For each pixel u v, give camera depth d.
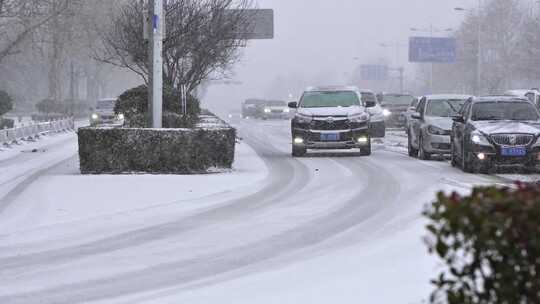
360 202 31.59
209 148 42.06
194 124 49.59
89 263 21.41
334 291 17.52
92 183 37.56
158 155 41.22
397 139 80.19
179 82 66.06
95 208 31.00
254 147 66.69
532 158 41.72
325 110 54.59
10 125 95.69
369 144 54.91
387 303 16.22
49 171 46.19
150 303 17.05
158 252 22.67
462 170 43.84
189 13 62.66
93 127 42.03
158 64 44.44
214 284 18.70
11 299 17.83
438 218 8.60
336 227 26.08
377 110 76.31
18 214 29.97
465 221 8.45
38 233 26.08
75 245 23.97
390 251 21.86
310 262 20.86
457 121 45.25
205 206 31.09
